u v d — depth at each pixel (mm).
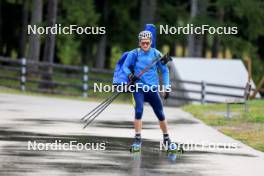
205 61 95562
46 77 94562
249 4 120250
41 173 27266
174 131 45000
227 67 95812
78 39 133750
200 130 46031
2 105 60438
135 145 34375
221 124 49844
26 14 132500
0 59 91312
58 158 31266
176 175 28000
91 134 41188
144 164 30516
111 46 142625
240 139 41156
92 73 147625
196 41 124625
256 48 125312
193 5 122125
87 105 66562
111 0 136875
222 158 33406
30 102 66375
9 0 117938
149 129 45500
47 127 43906
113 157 32250
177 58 95125
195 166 30578
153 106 35469
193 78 93625
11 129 42000
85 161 30719
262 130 45781
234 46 123500
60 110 58250
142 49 35250
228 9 121438
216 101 88188
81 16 116562
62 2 116812
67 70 147125
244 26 126062
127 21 138000
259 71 124688
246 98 57531
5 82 108438
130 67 35594
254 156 34438
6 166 28547
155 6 130250
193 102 89812
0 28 133000
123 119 52312
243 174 29109
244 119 52500
